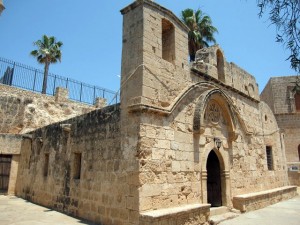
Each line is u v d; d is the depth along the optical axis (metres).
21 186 14.77
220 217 9.34
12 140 15.75
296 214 10.48
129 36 8.63
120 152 7.88
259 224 8.79
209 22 22.64
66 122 11.45
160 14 9.05
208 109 10.64
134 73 8.06
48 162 12.27
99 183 8.50
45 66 29.92
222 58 12.49
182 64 9.56
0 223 8.29
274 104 30.58
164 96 8.47
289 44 3.66
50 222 8.38
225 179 10.67
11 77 20.53
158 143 7.82
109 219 7.77
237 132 11.58
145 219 6.57
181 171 8.45
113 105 8.62
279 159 16.52
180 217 7.28
